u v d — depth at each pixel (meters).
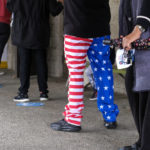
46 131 4.36
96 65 4.35
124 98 6.40
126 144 3.97
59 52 8.12
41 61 5.91
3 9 6.99
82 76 4.23
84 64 4.22
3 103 5.76
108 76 4.36
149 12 2.98
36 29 5.69
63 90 6.88
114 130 4.46
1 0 6.98
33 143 3.93
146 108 3.12
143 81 3.09
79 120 4.34
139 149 3.46
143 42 3.07
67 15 4.12
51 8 5.67
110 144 3.96
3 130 4.37
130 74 3.31
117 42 3.16
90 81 6.12
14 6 5.73
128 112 5.40
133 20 3.22
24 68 5.83
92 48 4.28
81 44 4.11
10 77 8.14
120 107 5.72
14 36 5.79
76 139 4.09
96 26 4.12
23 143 3.93
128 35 3.05
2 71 8.91
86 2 4.04
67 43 4.15
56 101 6.00
